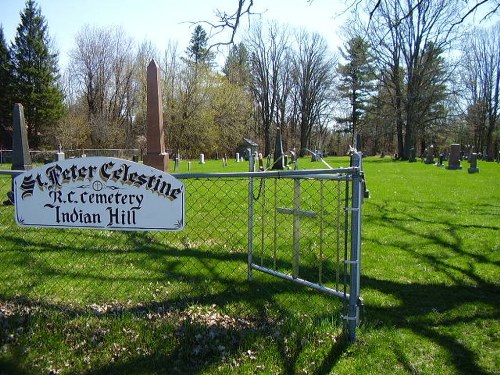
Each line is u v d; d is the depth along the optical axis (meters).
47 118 45.09
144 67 46.44
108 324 3.66
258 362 3.19
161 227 3.79
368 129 56.38
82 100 53.06
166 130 42.69
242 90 50.44
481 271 5.55
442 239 7.18
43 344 3.36
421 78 39.97
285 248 6.32
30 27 46.94
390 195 12.84
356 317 3.57
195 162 37.91
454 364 3.30
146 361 3.17
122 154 40.12
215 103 43.94
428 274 5.43
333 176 3.89
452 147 25.61
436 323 4.02
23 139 11.34
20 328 3.53
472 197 12.43
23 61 45.75
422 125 45.50
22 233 6.73
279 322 3.81
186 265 5.43
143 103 45.25
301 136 64.69
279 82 63.84
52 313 3.86
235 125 46.44
